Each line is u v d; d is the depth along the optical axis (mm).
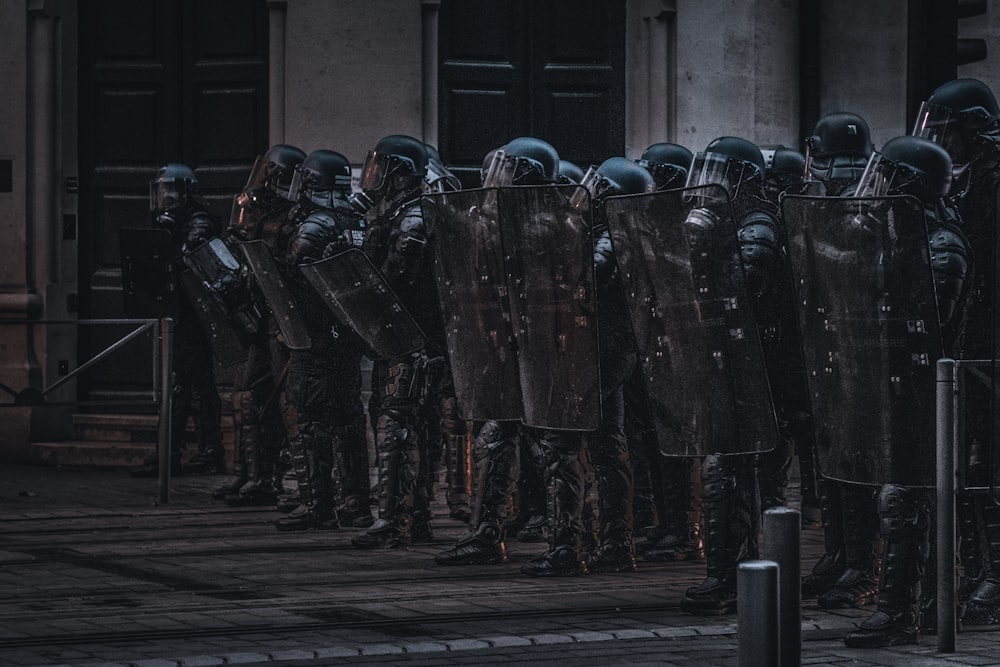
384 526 13734
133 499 17141
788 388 11508
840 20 22281
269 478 16641
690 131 21250
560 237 11477
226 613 10477
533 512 14273
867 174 9766
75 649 9219
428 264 13133
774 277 10844
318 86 20203
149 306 18484
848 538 10945
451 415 14867
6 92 21109
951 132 10422
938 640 9391
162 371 16781
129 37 21328
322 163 14000
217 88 20969
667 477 13039
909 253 9359
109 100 21406
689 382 10484
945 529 9305
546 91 21047
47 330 20891
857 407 9625
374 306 13312
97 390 21203
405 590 11477
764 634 5461
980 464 9523
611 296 11773
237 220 14602
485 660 8969
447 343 12398
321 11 20156
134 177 21312
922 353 9414
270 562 12883
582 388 11586
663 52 21094
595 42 21172
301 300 14469
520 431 13156
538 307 11672
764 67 21891
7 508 16328
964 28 24031
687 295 10398
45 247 21016
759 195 10977
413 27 20297
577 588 11602
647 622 10227
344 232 13914
